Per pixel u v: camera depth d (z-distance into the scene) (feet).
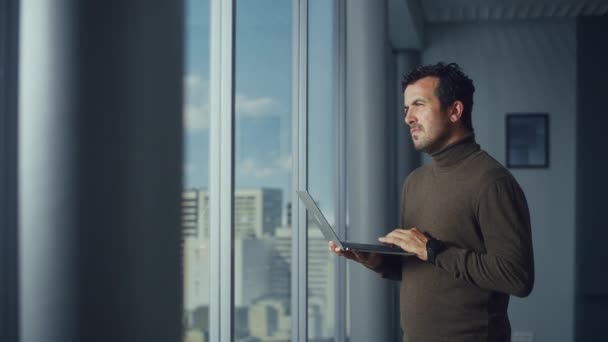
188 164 6.08
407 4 13.01
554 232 16.85
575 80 16.87
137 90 2.07
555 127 16.92
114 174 2.02
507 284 4.55
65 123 1.99
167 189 2.15
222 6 5.95
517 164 16.98
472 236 4.93
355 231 9.43
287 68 9.06
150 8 2.12
